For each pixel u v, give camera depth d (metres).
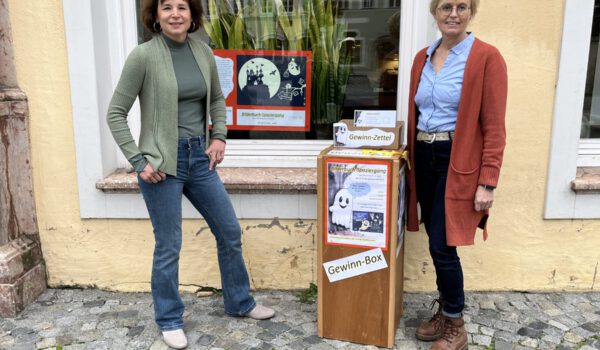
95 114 2.97
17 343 2.62
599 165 3.17
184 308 2.72
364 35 3.12
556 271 3.07
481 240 3.05
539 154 2.92
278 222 3.06
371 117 2.50
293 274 3.13
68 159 3.04
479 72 2.16
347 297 2.56
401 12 3.00
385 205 2.39
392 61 3.11
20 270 2.95
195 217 3.07
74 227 3.13
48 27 2.90
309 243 3.08
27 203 3.08
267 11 3.15
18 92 2.95
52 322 2.82
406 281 3.12
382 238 2.43
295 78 3.21
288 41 3.18
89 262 3.17
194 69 2.38
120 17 3.07
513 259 3.06
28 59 2.94
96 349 2.57
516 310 2.90
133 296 3.13
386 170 2.35
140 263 3.16
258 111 3.26
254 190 3.00
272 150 3.25
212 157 2.53
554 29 2.78
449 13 2.16
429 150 2.34
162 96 2.29
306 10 3.13
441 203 2.34
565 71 2.79
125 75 2.26
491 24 2.79
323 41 3.16
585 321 2.78
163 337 2.62
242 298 2.79
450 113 2.27
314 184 2.95
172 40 2.32
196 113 2.43
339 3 3.10
